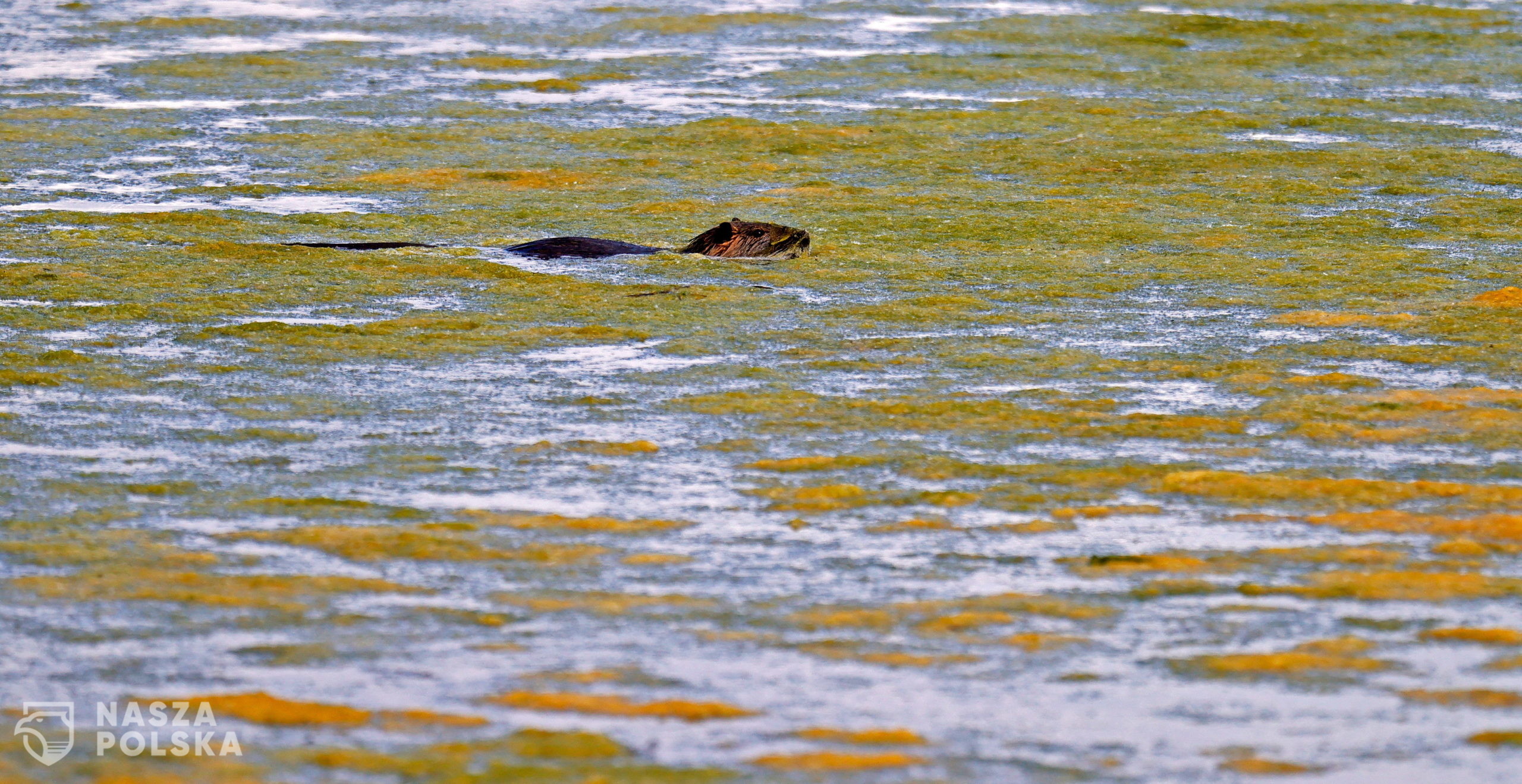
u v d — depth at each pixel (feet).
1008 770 63.77
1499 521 92.84
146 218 200.75
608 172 240.53
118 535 90.22
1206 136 272.10
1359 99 306.14
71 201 213.66
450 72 335.06
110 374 129.08
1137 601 81.71
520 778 62.34
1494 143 266.36
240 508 95.66
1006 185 233.76
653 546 89.71
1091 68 337.93
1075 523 94.07
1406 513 94.94
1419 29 386.93
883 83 324.19
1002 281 169.68
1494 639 76.79
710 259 181.16
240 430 113.29
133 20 392.06
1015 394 124.98
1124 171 242.99
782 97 309.01
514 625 78.13
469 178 234.99
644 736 66.23
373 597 81.66
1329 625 78.38
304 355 136.36
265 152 252.62
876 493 99.91
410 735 66.13
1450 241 192.85
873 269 175.73
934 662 74.13
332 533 90.74
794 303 159.22
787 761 64.13
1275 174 239.50
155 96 302.25
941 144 264.72
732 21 395.75
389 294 162.40
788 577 84.94
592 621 78.74
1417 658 74.59
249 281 167.22
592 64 346.13
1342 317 150.71
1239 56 351.87
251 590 82.23
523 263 179.22
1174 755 65.16
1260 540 90.94
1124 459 107.24
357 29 386.73
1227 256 182.80
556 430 114.01
